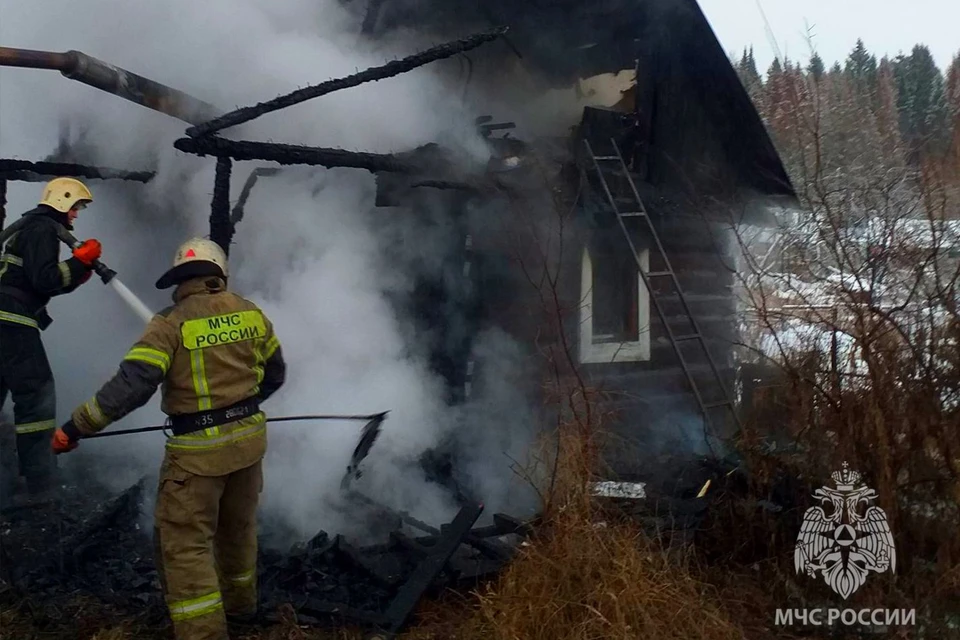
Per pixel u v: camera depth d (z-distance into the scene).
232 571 3.40
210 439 3.10
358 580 3.89
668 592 3.34
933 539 3.76
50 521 4.39
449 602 3.68
